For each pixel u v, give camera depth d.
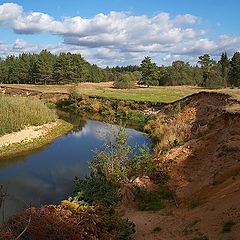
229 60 109.50
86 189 19.58
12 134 39.88
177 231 14.49
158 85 115.75
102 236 12.98
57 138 41.12
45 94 80.62
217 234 12.81
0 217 18.11
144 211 17.73
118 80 108.19
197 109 42.44
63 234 11.78
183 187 19.66
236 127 23.89
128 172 22.95
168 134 32.84
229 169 18.34
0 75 120.56
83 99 71.00
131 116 55.97
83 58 122.38
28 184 24.78
